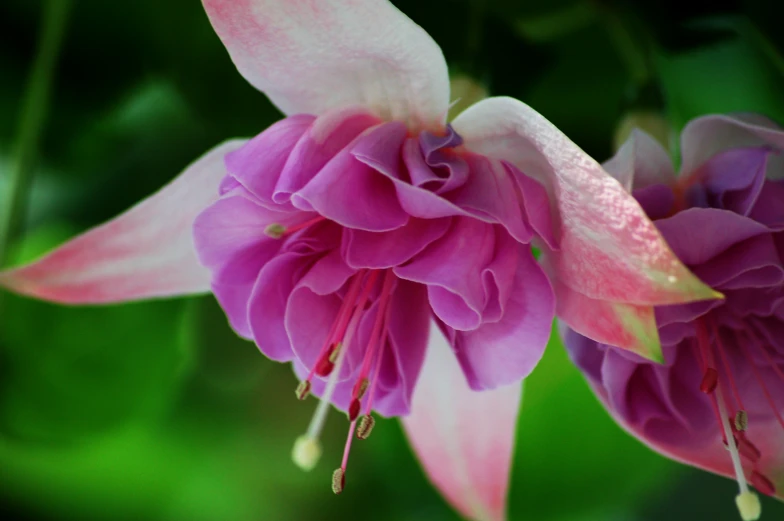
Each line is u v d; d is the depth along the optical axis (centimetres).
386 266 29
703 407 30
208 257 29
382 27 28
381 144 29
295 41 28
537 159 29
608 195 27
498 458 32
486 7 35
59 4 35
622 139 33
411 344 30
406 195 28
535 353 29
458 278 28
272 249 29
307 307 29
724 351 30
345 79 29
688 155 30
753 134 30
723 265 29
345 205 28
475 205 28
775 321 30
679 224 29
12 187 34
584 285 28
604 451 35
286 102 29
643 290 27
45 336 35
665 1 35
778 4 34
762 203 29
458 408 32
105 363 35
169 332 35
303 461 29
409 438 32
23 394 35
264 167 29
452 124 29
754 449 30
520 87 34
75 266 30
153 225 30
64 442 35
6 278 30
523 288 29
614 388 30
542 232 28
